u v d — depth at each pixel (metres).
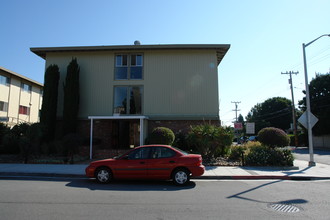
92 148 15.84
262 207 5.52
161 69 18.09
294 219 4.70
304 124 13.80
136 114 17.77
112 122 17.73
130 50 18.19
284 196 6.59
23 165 12.48
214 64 18.05
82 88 18.08
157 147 8.55
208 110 17.62
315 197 6.49
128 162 8.34
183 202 5.90
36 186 7.76
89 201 5.92
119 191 7.11
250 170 11.16
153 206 5.54
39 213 4.95
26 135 14.76
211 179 9.53
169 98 17.81
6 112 26.77
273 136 12.98
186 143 16.14
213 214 4.97
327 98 32.12
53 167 11.76
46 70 17.47
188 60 18.16
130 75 18.17
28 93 30.73
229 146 14.24
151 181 8.87
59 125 17.72
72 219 4.60
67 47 17.88
